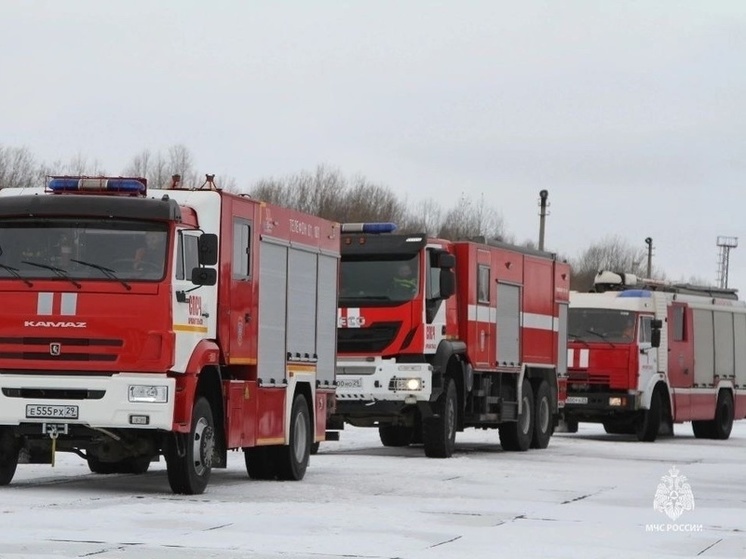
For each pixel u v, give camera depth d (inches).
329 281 855.7
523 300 1187.3
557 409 1254.9
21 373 653.3
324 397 845.2
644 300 1419.8
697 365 1509.6
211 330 690.2
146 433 677.3
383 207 2797.7
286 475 792.3
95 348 647.8
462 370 1072.8
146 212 650.2
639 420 1422.2
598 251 3959.2
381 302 1020.5
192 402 664.4
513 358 1160.8
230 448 705.6
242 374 733.9
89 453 695.1
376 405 1015.0
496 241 1139.3
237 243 717.9
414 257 1023.6
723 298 1603.1
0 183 2242.9
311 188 2758.4
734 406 1587.1
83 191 672.4
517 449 1172.5
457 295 1078.4
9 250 657.6
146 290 648.4
